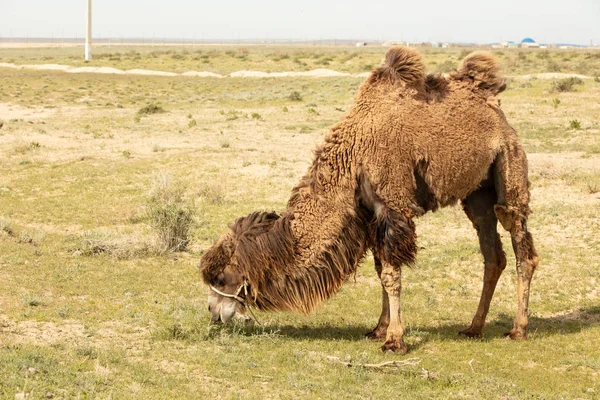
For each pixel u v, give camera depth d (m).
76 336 8.27
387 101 8.30
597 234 14.05
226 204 17.61
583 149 23.27
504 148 8.86
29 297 9.63
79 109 42.22
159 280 11.49
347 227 8.20
